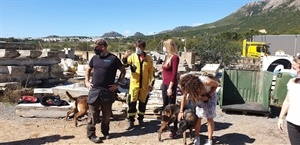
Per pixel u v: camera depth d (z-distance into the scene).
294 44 36.62
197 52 29.39
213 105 5.65
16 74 10.72
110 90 5.95
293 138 3.95
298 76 3.99
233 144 6.05
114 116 7.52
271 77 8.17
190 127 5.55
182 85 5.52
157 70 15.46
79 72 15.08
